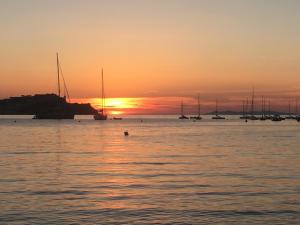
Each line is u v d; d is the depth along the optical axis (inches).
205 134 4377.5
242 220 895.1
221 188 1225.4
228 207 997.2
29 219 898.7
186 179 1390.3
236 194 1137.4
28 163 1845.5
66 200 1071.0
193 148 2635.3
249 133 4569.4
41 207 996.6
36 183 1315.2
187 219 902.4
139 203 1039.6
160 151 2432.3
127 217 916.6
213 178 1408.7
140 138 3698.3
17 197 1103.0
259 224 868.6
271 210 968.9
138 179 1395.2
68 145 2888.8
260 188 1221.7
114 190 1201.4
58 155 2206.0
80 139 3555.6
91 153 2316.7
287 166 1724.9
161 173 1530.5
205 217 917.2
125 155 2201.0
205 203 1036.5
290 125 7303.2
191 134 4372.5
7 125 6796.3
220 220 896.3
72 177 1438.2
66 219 900.6
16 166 1736.0
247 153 2292.1
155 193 1157.7
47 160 1968.5
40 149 2566.4
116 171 1583.4
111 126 6604.3
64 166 1738.4
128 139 3555.6
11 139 3513.8
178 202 1048.2
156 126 6742.1
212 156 2133.4
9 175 1477.6
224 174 1497.3
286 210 968.9
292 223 874.1
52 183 1315.2
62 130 5191.9
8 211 958.4
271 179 1382.9
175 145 2888.8
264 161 1908.2
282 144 2965.1
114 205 1019.9
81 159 2014.0
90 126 6565.0
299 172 1542.8
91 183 1317.7
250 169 1632.6
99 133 4534.9
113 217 917.2
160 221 889.5
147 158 2049.7
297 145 2871.6
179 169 1637.6
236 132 4800.7
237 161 1910.7
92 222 880.9
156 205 1018.7
